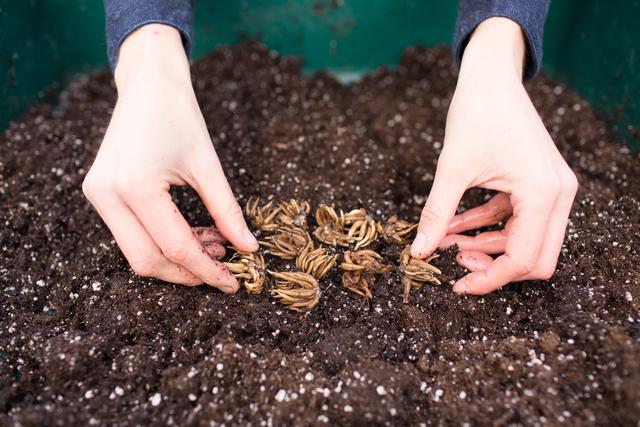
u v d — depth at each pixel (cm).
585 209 62
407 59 83
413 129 75
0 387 51
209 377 50
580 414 47
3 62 72
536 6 59
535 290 56
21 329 55
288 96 79
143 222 51
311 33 84
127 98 53
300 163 69
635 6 70
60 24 80
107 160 51
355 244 59
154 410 49
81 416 48
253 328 53
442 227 54
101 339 52
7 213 63
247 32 84
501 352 51
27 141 71
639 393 46
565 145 72
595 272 57
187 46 62
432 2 82
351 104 80
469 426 47
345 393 48
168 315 54
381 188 66
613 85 74
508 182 53
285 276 55
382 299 55
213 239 58
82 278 58
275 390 49
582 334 50
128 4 59
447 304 55
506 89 55
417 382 50
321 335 53
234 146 71
